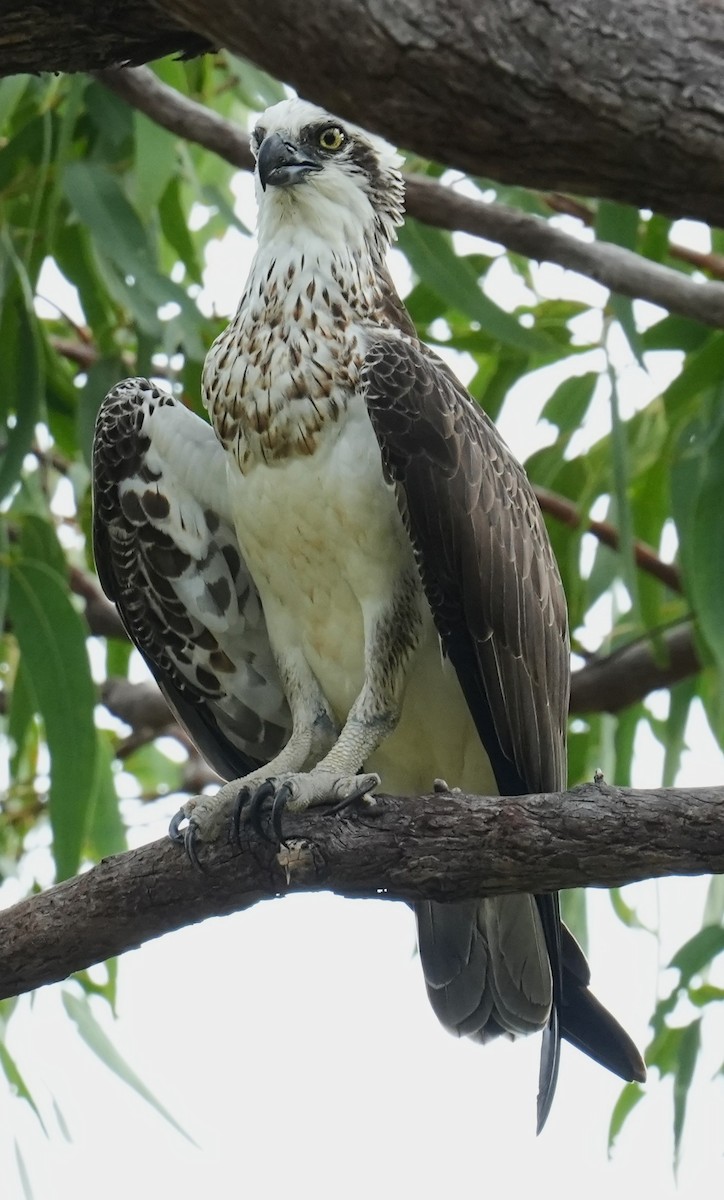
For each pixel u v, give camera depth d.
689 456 12.27
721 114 4.62
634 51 4.61
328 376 8.94
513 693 9.06
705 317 10.80
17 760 12.23
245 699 10.01
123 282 11.51
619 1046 8.45
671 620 13.20
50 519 12.85
